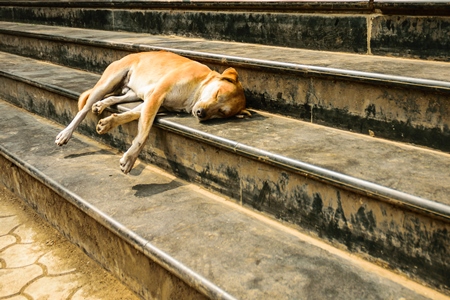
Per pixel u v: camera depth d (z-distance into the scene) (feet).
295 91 8.68
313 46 10.11
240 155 7.52
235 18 11.46
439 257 5.62
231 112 8.71
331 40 9.76
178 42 12.01
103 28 15.61
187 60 9.78
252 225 7.21
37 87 12.58
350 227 6.39
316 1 9.66
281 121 8.75
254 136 7.84
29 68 14.38
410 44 8.68
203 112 8.39
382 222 6.04
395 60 8.68
